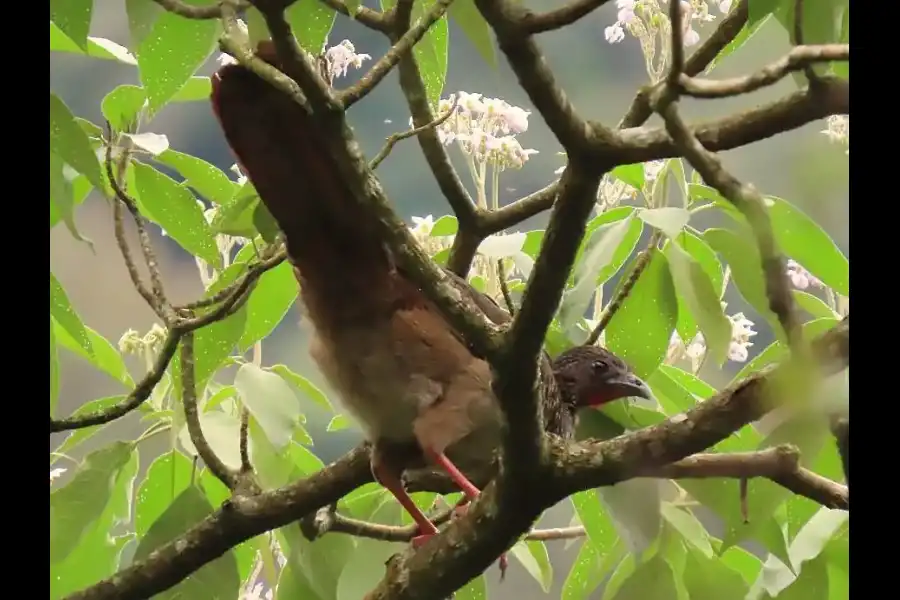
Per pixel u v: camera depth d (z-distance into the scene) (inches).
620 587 233.5
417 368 242.7
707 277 223.5
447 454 256.1
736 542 217.6
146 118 250.1
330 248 220.4
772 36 234.1
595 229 247.4
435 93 257.3
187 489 246.2
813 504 237.1
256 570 293.7
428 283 172.7
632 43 257.1
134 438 290.7
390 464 253.1
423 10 241.6
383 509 273.3
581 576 277.7
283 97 189.3
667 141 147.6
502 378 176.4
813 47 138.6
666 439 185.5
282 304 261.0
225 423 256.7
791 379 168.1
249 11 194.1
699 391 277.1
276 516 233.5
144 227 227.5
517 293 289.7
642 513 217.8
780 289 139.7
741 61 238.4
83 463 244.7
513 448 187.2
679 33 138.9
